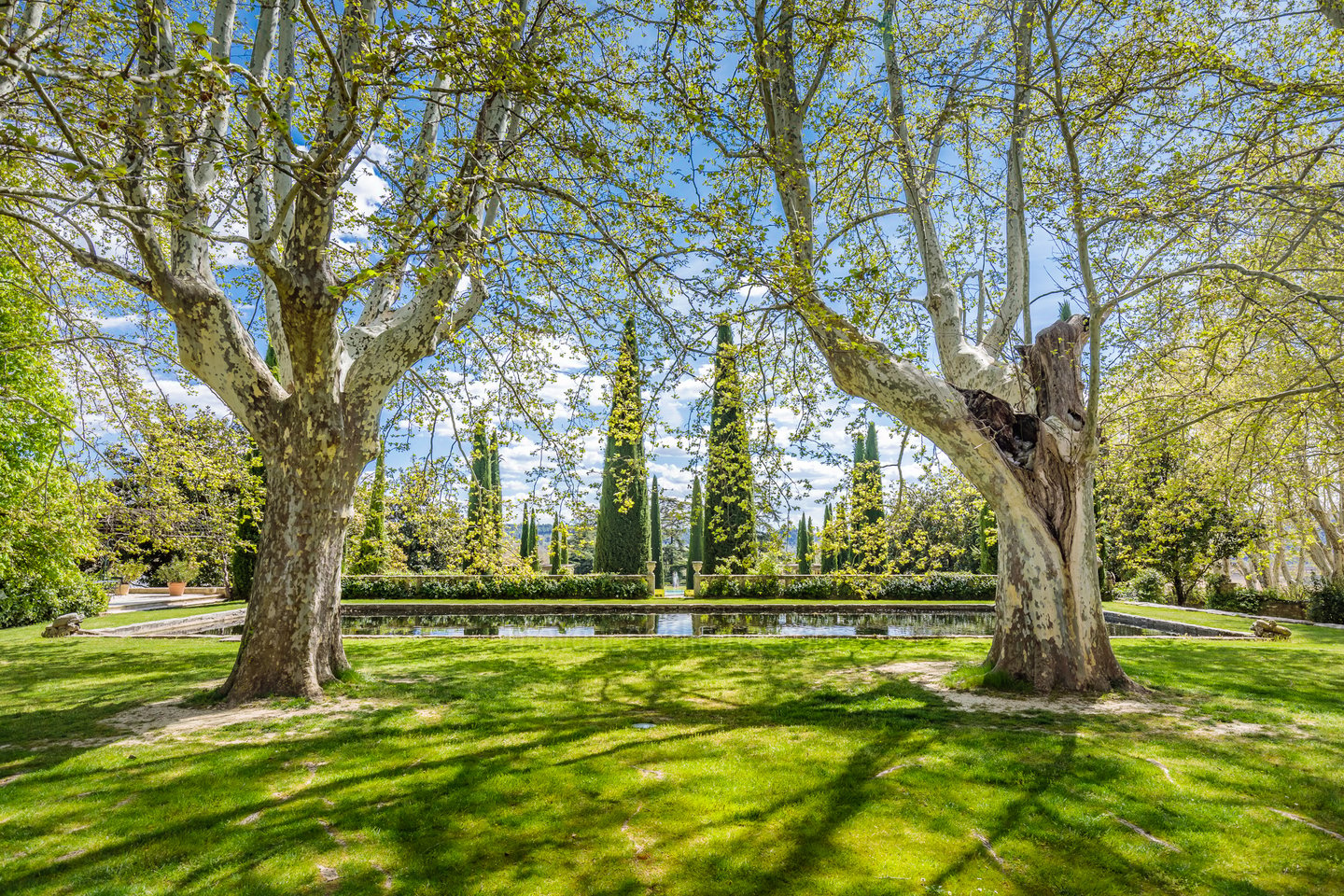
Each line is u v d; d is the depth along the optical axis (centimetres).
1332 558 1830
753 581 2216
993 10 932
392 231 563
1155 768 507
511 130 888
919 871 357
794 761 527
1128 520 2105
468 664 970
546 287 834
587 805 441
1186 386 1041
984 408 846
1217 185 734
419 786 474
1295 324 898
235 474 1031
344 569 2312
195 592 2927
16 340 1032
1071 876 352
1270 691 781
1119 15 762
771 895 333
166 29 585
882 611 1875
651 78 731
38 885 341
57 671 913
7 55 375
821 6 836
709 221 591
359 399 768
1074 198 743
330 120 677
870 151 914
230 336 702
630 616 1848
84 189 709
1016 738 584
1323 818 422
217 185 816
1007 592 814
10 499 1212
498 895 333
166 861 366
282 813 429
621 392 973
